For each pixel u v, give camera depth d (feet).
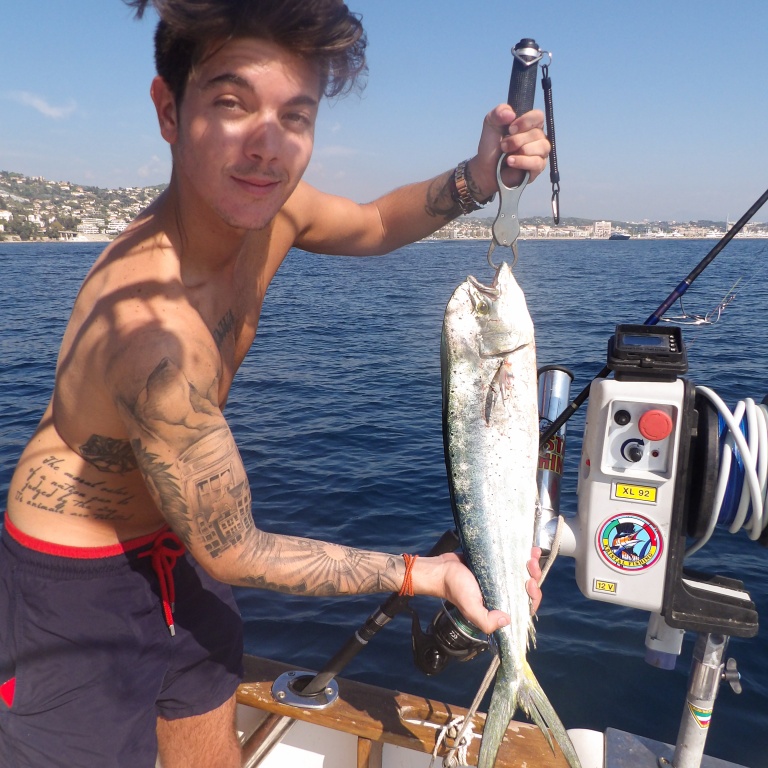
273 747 7.11
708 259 6.41
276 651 13.62
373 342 53.57
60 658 5.42
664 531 5.47
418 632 6.11
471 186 6.69
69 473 5.25
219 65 4.26
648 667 12.89
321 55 4.37
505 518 4.97
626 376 5.46
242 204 4.56
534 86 5.38
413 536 18.21
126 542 5.57
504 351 4.98
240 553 4.83
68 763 5.49
